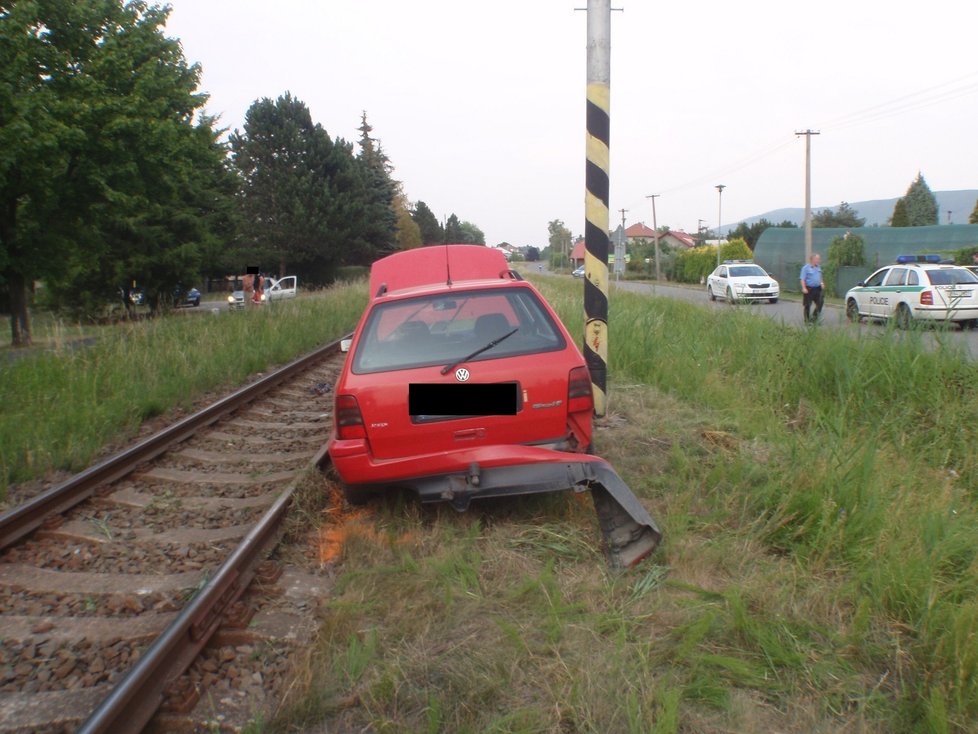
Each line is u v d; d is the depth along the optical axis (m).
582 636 3.62
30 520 5.38
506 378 4.79
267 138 57.97
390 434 4.75
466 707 3.13
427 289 5.36
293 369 12.30
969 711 3.02
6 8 18.22
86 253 23.72
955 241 35.69
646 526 4.38
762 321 10.59
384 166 93.81
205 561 4.81
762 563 4.27
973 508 5.24
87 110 18.25
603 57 6.98
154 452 7.17
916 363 7.57
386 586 4.20
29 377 9.58
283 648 3.71
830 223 86.31
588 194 7.15
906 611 3.69
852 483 4.86
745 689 3.24
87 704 3.31
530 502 5.27
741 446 6.41
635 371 10.18
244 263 56.12
